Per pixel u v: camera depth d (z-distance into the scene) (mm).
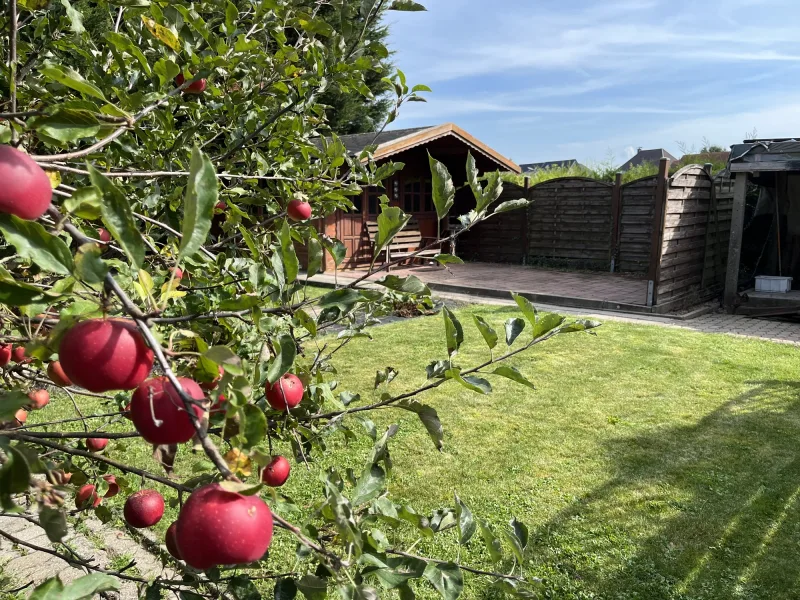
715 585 2805
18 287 802
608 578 2871
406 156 14547
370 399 5207
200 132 2561
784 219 10625
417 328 7996
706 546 3098
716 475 3816
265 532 716
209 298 1632
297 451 1640
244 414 760
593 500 3561
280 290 1181
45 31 1846
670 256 9320
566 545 3133
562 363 6293
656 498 3564
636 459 4066
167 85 1491
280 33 2117
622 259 13555
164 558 1706
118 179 1827
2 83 1632
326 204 2535
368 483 1291
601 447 4266
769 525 3264
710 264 10688
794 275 10484
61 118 1041
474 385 1271
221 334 1643
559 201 14367
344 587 952
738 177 9328
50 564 2988
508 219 15312
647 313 9148
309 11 2227
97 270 742
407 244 14828
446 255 1246
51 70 971
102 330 725
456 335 1321
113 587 776
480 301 10148
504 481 3807
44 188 752
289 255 1047
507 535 1206
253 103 2414
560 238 14477
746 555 3016
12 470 777
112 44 1656
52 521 913
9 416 780
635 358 6473
